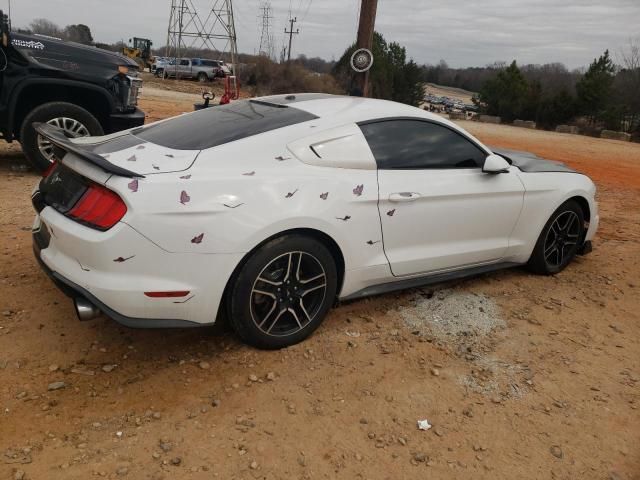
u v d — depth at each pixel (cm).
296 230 324
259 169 319
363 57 1019
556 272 506
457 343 373
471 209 409
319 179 331
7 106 668
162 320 299
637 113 3475
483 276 488
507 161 470
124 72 728
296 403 299
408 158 381
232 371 322
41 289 395
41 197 342
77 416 277
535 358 363
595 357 371
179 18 5297
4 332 340
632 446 288
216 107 414
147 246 283
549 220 477
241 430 276
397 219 367
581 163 1395
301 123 351
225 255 299
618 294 476
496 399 316
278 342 339
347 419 290
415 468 261
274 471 252
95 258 283
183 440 266
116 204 284
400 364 343
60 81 685
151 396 296
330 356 344
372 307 411
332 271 346
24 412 277
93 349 333
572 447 284
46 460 248
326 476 252
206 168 308
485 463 268
